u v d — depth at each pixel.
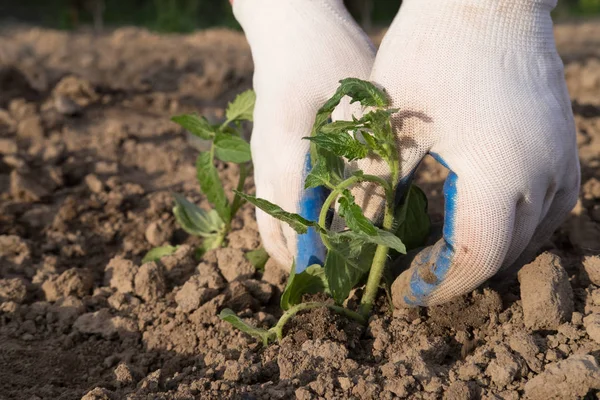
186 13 2.96
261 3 0.83
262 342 0.82
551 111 0.76
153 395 0.77
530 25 0.76
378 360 0.80
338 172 0.80
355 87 0.75
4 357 0.85
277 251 0.84
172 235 1.01
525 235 0.77
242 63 1.73
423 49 0.75
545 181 0.76
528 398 0.75
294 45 0.81
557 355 0.77
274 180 0.81
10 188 1.09
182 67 1.72
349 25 0.82
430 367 0.77
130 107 1.40
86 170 1.14
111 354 0.86
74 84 1.41
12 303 0.89
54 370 0.84
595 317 0.78
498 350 0.77
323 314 0.81
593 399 0.74
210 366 0.81
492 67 0.75
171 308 0.88
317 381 0.76
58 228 1.03
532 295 0.79
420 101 0.75
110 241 1.02
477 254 0.76
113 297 0.90
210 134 0.89
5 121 1.29
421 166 1.12
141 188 1.10
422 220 0.84
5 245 0.98
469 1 0.75
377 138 0.76
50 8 3.15
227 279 0.90
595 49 2.12
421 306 0.81
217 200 0.90
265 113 0.82
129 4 3.21
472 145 0.75
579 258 0.91
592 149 1.16
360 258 0.81
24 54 1.82
